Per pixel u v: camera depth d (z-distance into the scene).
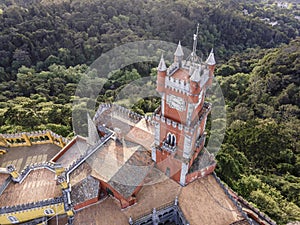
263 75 112.31
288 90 99.12
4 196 49.12
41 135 69.06
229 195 53.75
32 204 46.56
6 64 105.81
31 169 54.09
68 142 65.06
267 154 76.50
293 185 66.06
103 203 52.16
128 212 50.50
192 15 141.50
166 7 135.50
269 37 163.50
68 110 82.56
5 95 95.19
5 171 52.16
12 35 106.62
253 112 96.19
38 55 110.06
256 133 80.06
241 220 49.88
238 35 154.12
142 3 136.88
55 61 107.25
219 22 151.12
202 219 49.91
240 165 70.38
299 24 189.88
